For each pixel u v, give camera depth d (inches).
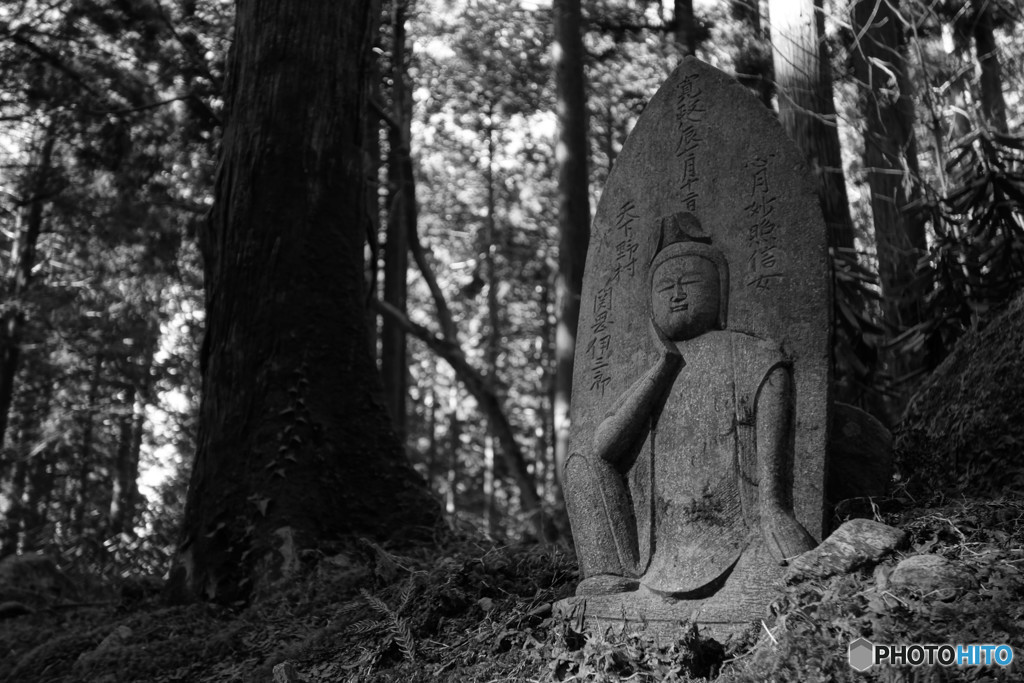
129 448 982.4
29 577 438.0
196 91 623.2
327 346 331.6
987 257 349.1
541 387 1194.6
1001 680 132.3
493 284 1002.7
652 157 219.0
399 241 719.1
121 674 242.1
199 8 621.6
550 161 1008.9
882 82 495.5
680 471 184.2
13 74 619.5
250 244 335.3
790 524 170.6
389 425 335.6
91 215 695.1
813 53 436.5
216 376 327.3
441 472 1275.8
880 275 436.5
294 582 280.5
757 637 158.2
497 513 1094.4
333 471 315.6
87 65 619.5
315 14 357.1
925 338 351.9
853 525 165.8
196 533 308.5
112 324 874.1
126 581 342.3
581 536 192.4
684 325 192.9
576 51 556.1
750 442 179.8
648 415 191.8
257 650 241.6
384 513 317.7
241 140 347.3
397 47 693.3
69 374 922.1
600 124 849.5
